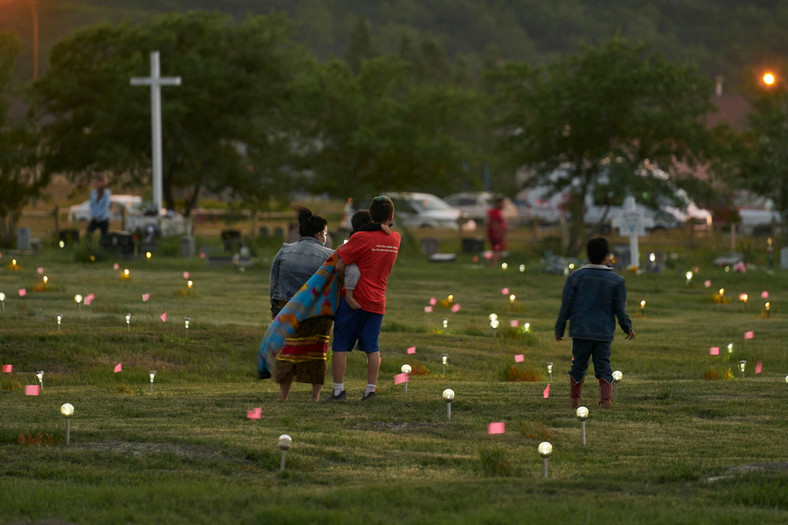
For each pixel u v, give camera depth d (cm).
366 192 7594
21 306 3095
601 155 6462
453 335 2978
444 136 8012
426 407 1591
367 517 922
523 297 4312
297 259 1719
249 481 1103
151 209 6319
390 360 2383
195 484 1064
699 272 5475
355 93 7975
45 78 7650
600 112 6419
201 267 5106
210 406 1598
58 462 1166
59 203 10856
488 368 2431
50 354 2280
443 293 4400
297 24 8338
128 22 8094
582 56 6762
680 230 7694
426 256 6412
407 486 1049
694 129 6469
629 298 4338
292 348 1677
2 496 1002
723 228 7556
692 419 1523
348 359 2366
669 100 6512
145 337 2486
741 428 1449
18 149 6625
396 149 7894
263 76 8025
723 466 1175
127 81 7369
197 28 8044
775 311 3969
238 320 3131
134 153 7675
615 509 957
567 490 1051
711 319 3688
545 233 7400
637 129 6347
